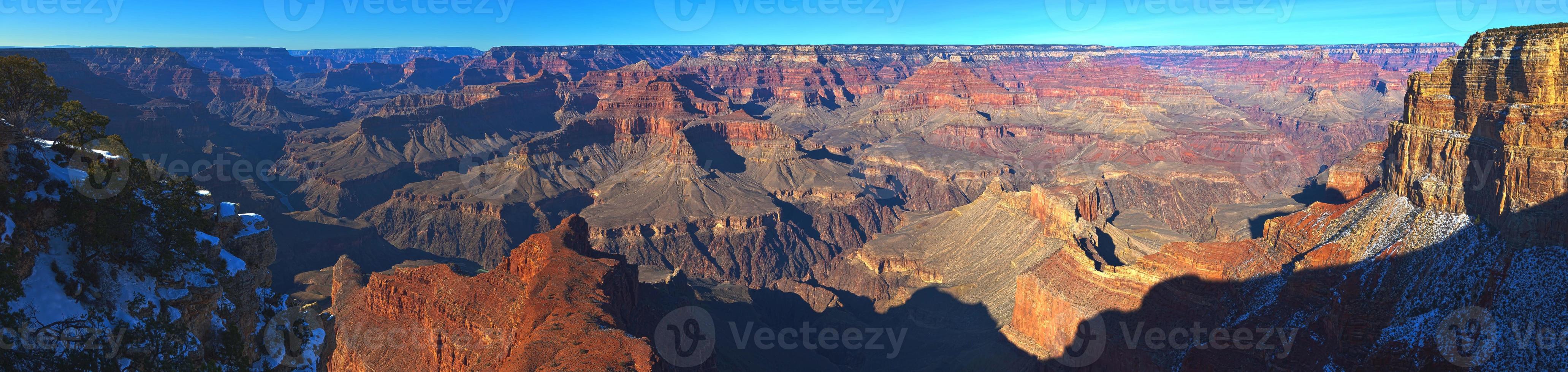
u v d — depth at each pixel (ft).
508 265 313.12
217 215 152.97
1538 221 232.32
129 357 121.39
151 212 134.72
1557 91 242.99
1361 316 245.86
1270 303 286.87
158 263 131.54
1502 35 268.41
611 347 222.48
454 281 306.76
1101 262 401.70
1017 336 384.68
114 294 123.44
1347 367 239.09
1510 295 228.63
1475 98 277.03
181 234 136.77
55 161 125.80
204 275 137.90
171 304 131.13
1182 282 320.50
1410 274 260.01
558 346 228.02
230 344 142.10
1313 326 263.70
